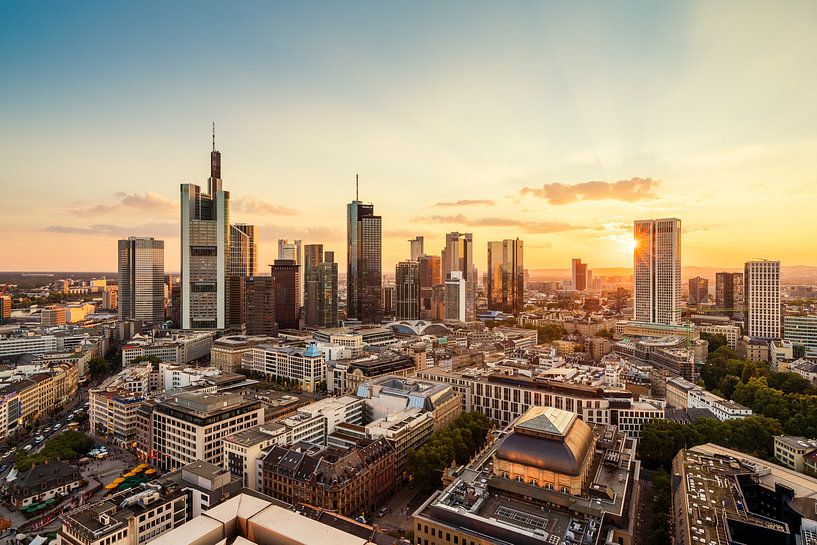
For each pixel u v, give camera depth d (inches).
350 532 6855.3
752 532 6619.1
